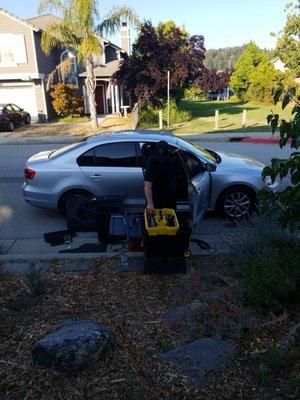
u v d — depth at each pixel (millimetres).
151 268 4613
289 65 32344
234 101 50688
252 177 6961
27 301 4004
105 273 4715
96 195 6965
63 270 4820
